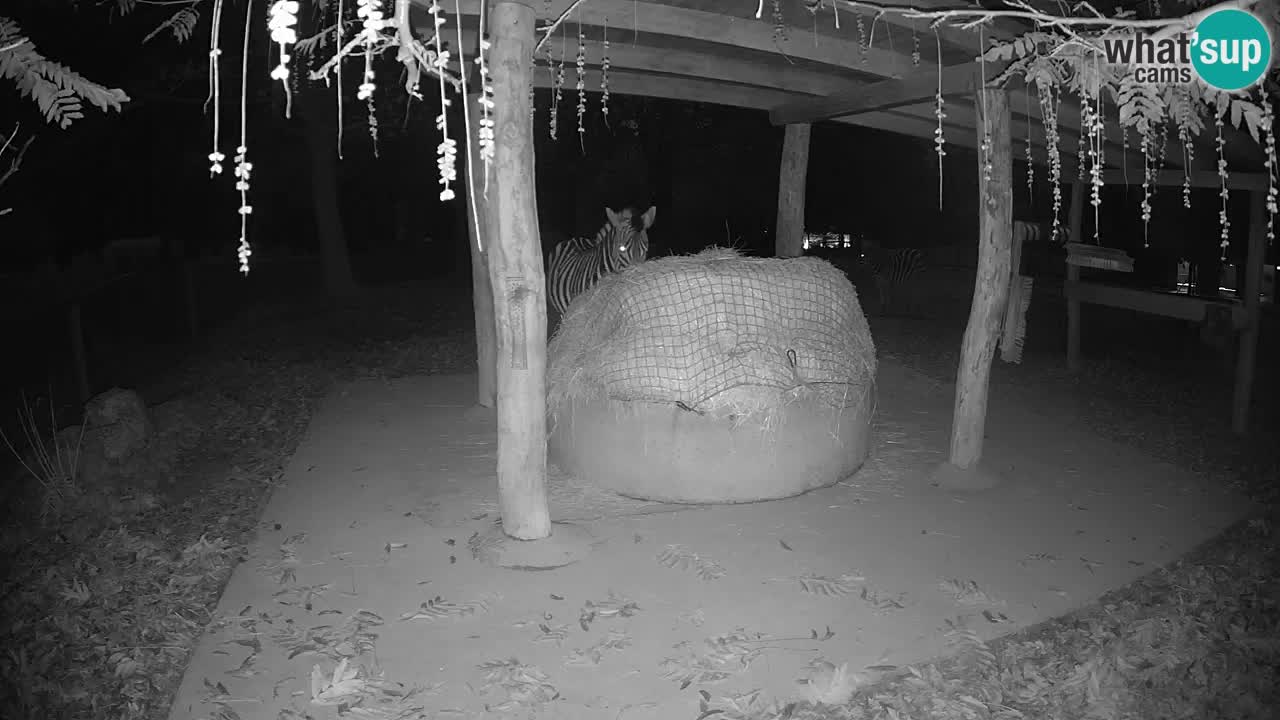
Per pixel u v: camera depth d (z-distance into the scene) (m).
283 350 11.68
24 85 2.18
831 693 3.59
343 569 4.76
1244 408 7.54
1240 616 4.30
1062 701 3.64
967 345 6.10
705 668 3.79
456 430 7.35
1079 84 3.03
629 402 5.65
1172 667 3.88
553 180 20.84
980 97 5.70
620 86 7.55
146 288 15.27
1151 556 5.00
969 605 4.39
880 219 22.78
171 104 12.62
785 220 8.63
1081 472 6.42
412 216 27.22
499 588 4.54
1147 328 13.98
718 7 5.25
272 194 24.28
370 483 6.10
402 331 13.17
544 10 4.98
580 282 9.06
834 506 5.66
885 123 8.05
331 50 9.32
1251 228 7.41
